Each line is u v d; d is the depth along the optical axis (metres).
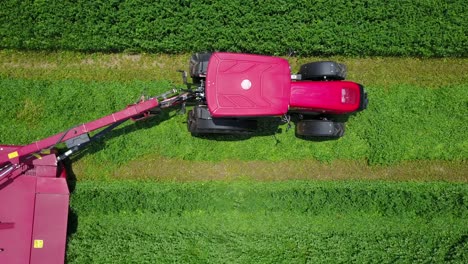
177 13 11.85
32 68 12.17
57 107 12.02
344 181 12.26
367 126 12.36
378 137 12.30
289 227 12.05
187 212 12.02
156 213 11.95
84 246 11.64
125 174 12.07
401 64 12.54
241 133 11.82
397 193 12.17
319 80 11.54
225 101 10.52
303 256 11.88
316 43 12.16
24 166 10.98
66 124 12.02
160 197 11.88
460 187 12.21
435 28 12.20
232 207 12.05
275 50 12.21
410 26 12.18
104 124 10.80
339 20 12.09
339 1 12.00
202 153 12.15
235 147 12.20
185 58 12.34
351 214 12.17
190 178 12.14
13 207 10.88
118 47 12.09
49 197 11.02
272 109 10.62
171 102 11.17
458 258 11.89
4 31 11.79
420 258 11.96
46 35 11.90
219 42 12.02
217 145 12.19
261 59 10.66
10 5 11.66
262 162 12.24
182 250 11.77
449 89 12.52
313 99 10.98
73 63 12.25
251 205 12.04
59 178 11.07
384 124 12.35
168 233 11.85
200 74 11.07
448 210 12.20
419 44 12.30
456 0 12.11
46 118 12.00
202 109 11.05
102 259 11.62
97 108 12.09
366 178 12.35
